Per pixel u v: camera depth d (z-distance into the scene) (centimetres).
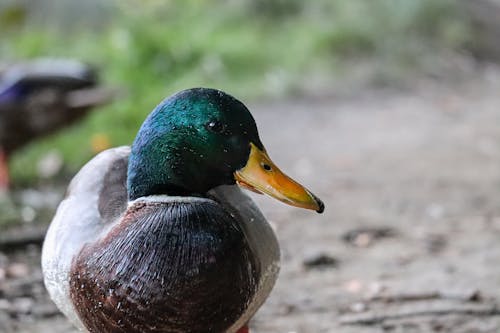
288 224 1037
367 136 1515
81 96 1163
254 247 528
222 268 473
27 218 1031
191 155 502
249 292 497
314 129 1562
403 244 968
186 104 502
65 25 2152
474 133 1538
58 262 510
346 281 855
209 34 2142
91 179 549
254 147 509
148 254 470
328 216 1069
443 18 2302
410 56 2147
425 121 1641
